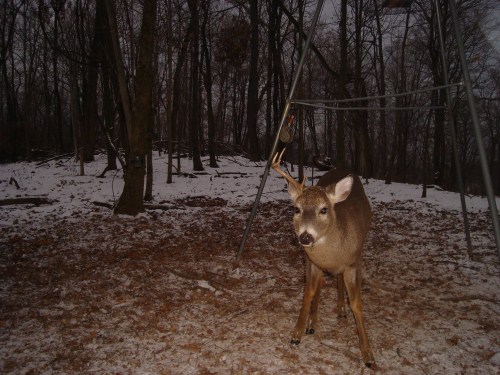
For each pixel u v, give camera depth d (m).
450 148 31.03
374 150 37.12
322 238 4.21
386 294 6.20
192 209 12.14
